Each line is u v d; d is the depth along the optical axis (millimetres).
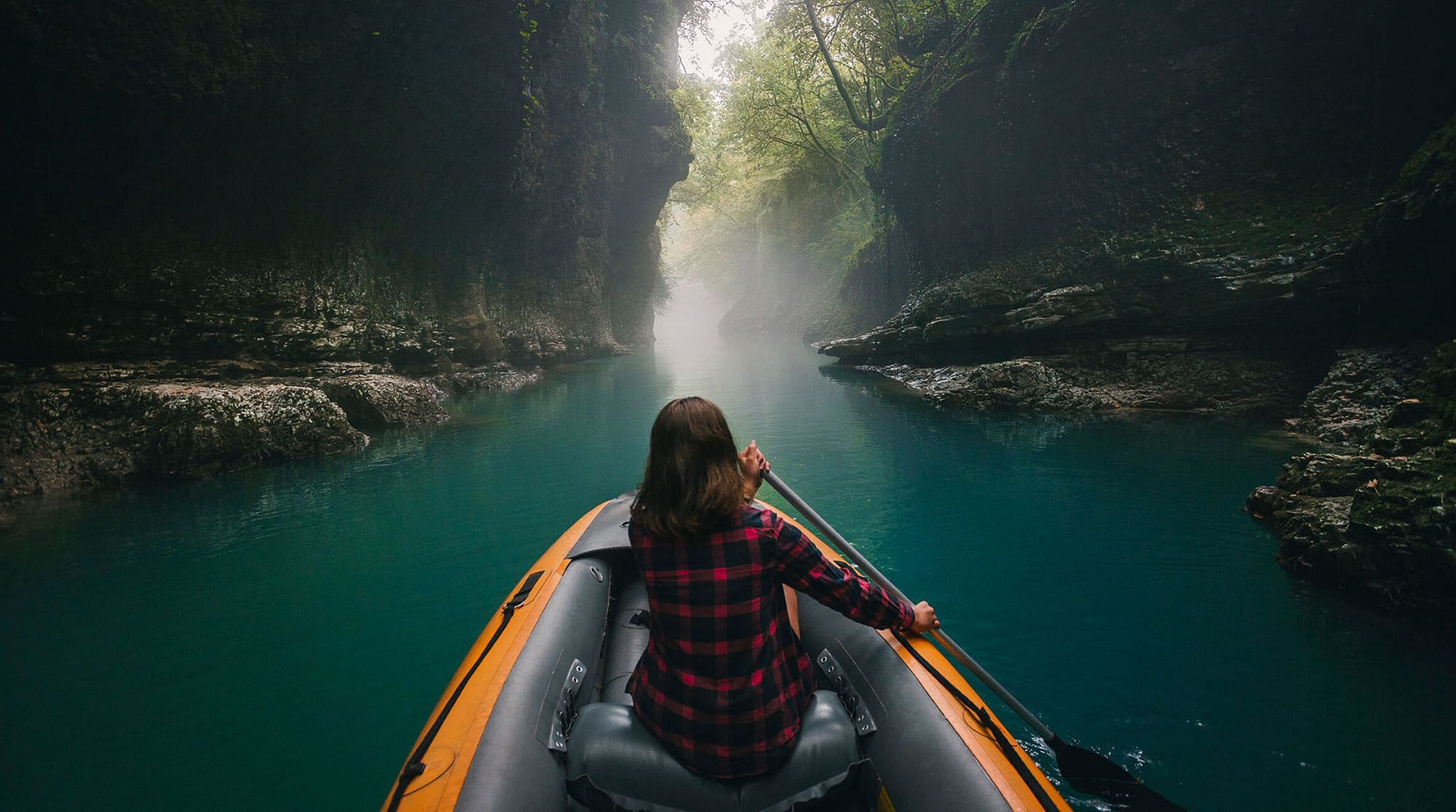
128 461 5945
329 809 2143
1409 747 2328
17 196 6070
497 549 4387
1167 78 9398
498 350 14000
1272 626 3217
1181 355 9242
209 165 7449
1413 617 3270
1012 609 3451
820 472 6176
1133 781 1776
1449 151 6254
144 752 2432
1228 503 5082
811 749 1508
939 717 1634
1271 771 2223
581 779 1525
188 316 7523
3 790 2244
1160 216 9641
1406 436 3977
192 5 6426
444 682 2871
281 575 3988
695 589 1438
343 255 9852
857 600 1565
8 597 3721
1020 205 11500
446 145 10516
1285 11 8398
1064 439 7352
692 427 1457
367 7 7742
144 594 3744
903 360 14234
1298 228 8359
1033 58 10625
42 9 5441
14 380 6086
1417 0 7379
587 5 15039
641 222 23688
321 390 8297
